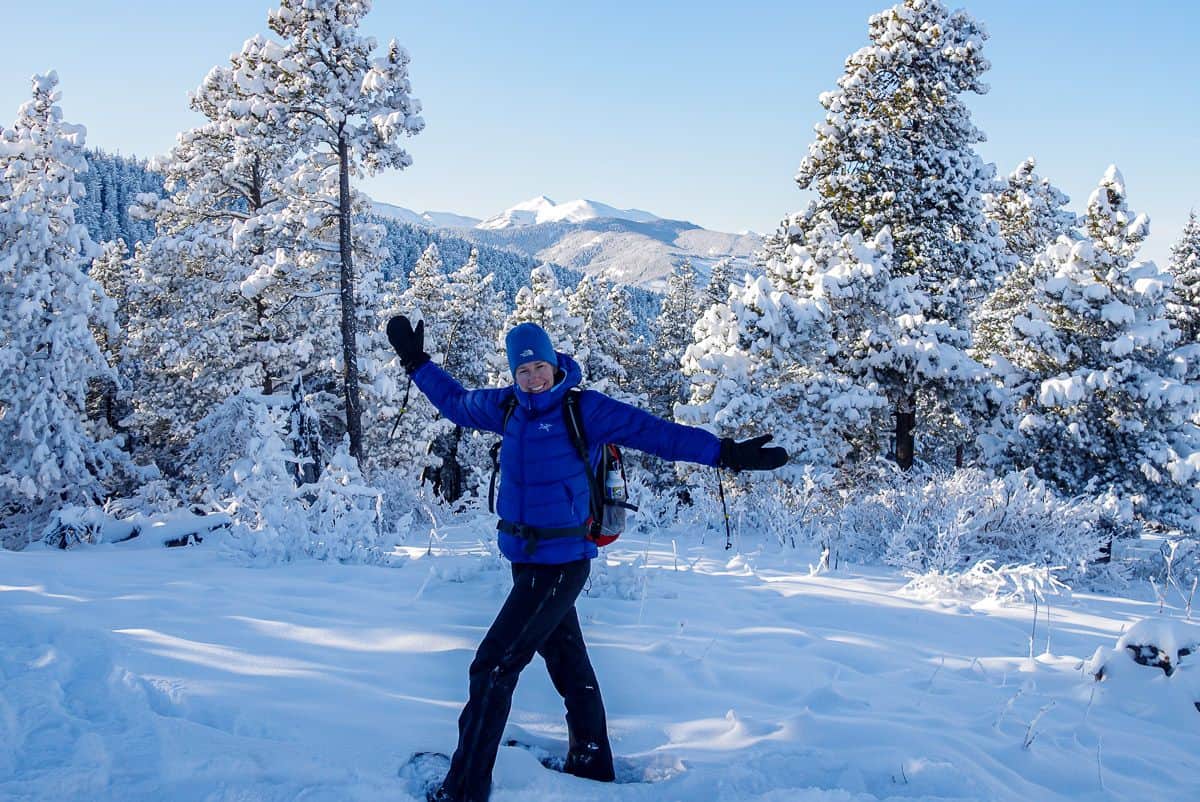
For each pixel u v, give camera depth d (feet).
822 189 77.71
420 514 47.55
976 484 36.42
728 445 9.48
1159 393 56.75
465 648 14.57
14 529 67.10
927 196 73.10
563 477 9.91
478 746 8.79
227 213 84.89
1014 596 24.16
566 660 10.22
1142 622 15.37
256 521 27.32
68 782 8.45
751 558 31.01
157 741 9.51
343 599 18.06
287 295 77.15
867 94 76.43
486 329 141.28
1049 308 62.44
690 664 14.66
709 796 9.23
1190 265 99.81
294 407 52.85
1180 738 13.16
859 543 35.55
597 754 9.93
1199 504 57.72
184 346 76.07
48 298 67.10
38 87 71.56
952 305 72.84
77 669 12.04
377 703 11.60
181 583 19.24
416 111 70.23
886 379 65.00
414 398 83.97
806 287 65.87
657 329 157.89
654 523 39.45
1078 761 11.57
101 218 382.01
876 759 10.37
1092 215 60.85
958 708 13.60
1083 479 60.03
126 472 79.30
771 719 12.08
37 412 65.87
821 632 18.26
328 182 73.56
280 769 8.99
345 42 68.49
